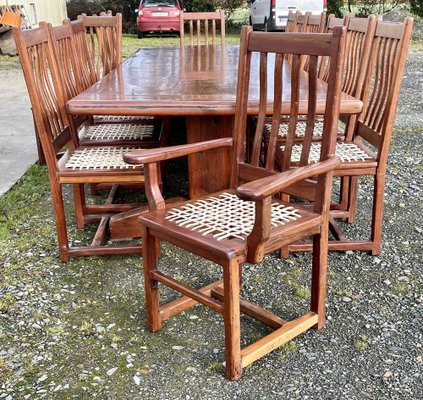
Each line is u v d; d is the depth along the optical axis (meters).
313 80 1.73
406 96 5.99
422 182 3.34
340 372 1.67
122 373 1.69
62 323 1.96
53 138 2.32
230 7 13.42
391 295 2.11
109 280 2.27
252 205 1.86
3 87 6.65
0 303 2.08
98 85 2.67
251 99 2.23
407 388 1.59
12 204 3.12
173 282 1.76
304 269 2.33
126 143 2.64
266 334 1.89
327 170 1.67
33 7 10.31
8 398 1.59
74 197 2.72
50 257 2.47
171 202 2.68
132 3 13.67
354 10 12.66
